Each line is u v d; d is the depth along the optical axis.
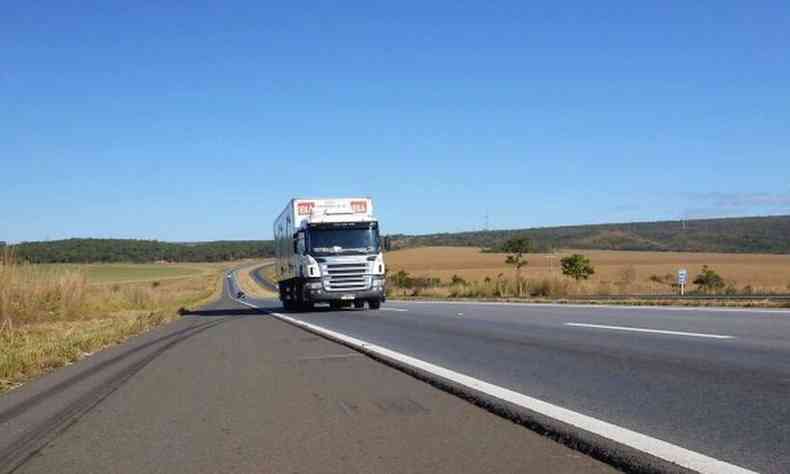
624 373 10.46
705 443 6.61
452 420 8.00
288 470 6.29
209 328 23.58
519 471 6.02
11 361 12.93
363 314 27.69
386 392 9.86
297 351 15.21
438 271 95.56
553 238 148.38
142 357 15.03
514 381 10.16
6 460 6.84
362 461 6.49
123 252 170.25
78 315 28.67
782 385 9.11
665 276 71.81
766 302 25.73
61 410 9.21
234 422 8.29
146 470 6.45
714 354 11.80
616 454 6.23
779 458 6.09
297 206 31.38
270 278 149.25
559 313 22.73
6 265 25.12
